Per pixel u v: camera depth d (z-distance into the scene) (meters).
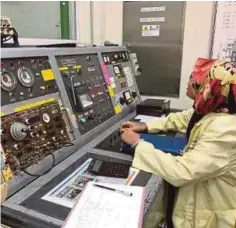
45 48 1.42
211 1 2.32
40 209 0.89
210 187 1.22
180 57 2.54
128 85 2.32
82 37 2.57
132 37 2.69
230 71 1.13
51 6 2.29
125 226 0.79
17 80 1.18
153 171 1.15
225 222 1.21
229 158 1.13
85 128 1.54
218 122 1.12
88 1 2.53
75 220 0.81
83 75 1.69
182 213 1.31
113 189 0.96
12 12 1.92
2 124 1.04
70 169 1.19
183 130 1.71
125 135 1.39
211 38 2.39
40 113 1.23
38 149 1.16
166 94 2.69
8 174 0.99
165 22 2.53
